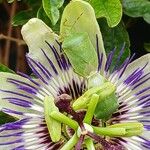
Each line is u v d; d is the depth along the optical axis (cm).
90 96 14
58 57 14
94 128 14
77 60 14
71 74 15
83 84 15
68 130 15
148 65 15
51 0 15
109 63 14
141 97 15
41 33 14
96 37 14
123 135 14
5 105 14
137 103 15
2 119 15
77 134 14
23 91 14
